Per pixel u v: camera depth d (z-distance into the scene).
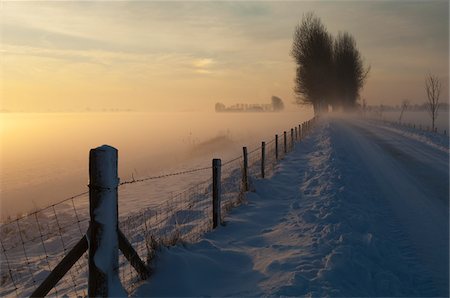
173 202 14.91
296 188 12.25
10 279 8.39
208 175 25.80
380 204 10.16
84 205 19.34
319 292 4.78
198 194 15.47
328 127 38.56
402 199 10.76
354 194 10.52
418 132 34.75
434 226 8.31
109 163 4.34
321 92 63.69
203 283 5.30
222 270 5.71
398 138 31.30
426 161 18.47
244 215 8.99
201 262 5.66
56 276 4.34
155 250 5.46
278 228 7.97
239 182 13.77
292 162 17.67
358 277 5.37
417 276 5.81
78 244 4.41
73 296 6.00
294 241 6.96
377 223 8.32
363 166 16.22
